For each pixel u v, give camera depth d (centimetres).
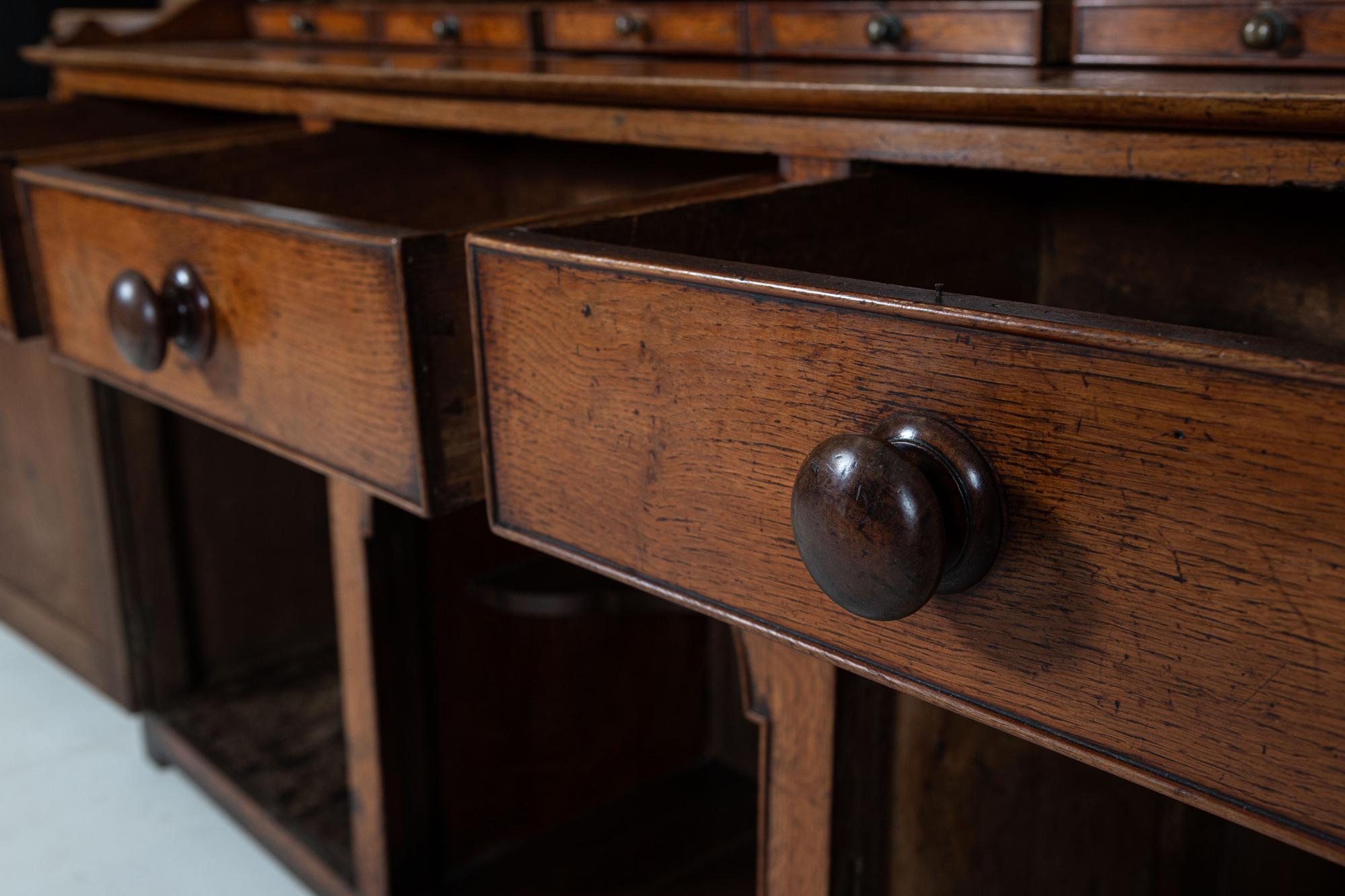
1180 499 38
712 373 50
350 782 110
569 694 122
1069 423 40
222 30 155
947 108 64
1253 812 39
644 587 56
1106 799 86
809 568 45
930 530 41
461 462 68
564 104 86
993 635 44
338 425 71
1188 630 39
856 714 68
